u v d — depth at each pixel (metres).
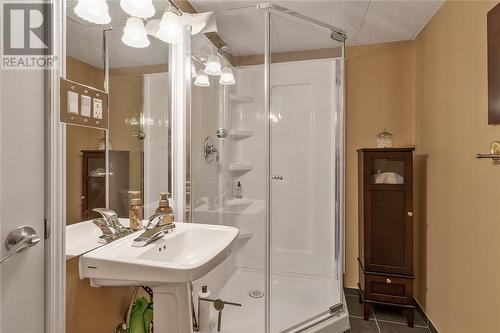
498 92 1.26
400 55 2.48
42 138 0.91
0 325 0.79
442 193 1.88
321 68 2.41
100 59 1.20
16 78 0.83
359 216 2.42
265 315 1.85
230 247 1.20
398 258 2.10
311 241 2.47
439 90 1.94
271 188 2.36
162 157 1.68
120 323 1.29
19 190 0.84
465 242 1.59
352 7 1.94
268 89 2.24
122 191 1.36
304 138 2.48
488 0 1.38
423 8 1.94
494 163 1.33
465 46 1.60
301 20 1.96
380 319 2.15
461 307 1.62
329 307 2.02
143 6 1.30
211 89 2.14
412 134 2.46
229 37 2.11
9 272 0.81
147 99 1.55
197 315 1.68
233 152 2.38
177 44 1.79
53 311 0.93
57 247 0.94
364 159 2.17
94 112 1.17
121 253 1.08
